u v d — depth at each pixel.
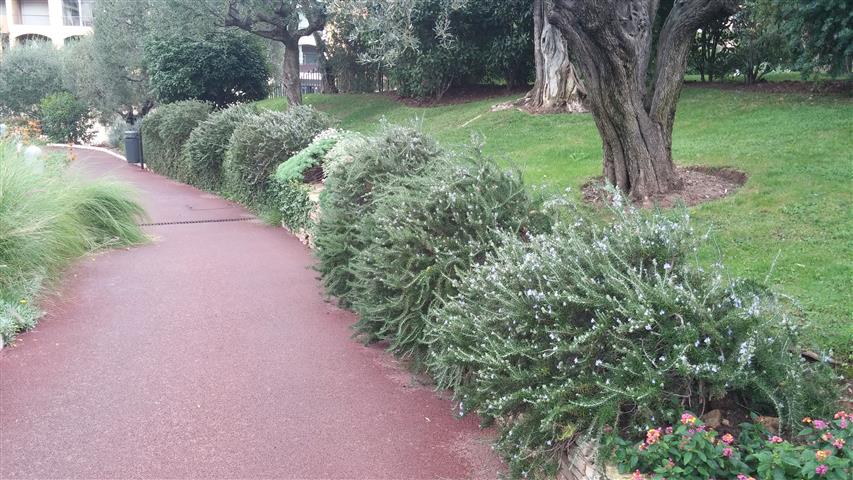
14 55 38.00
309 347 6.13
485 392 3.99
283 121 13.31
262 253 9.87
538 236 4.59
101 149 31.17
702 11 7.64
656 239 3.97
